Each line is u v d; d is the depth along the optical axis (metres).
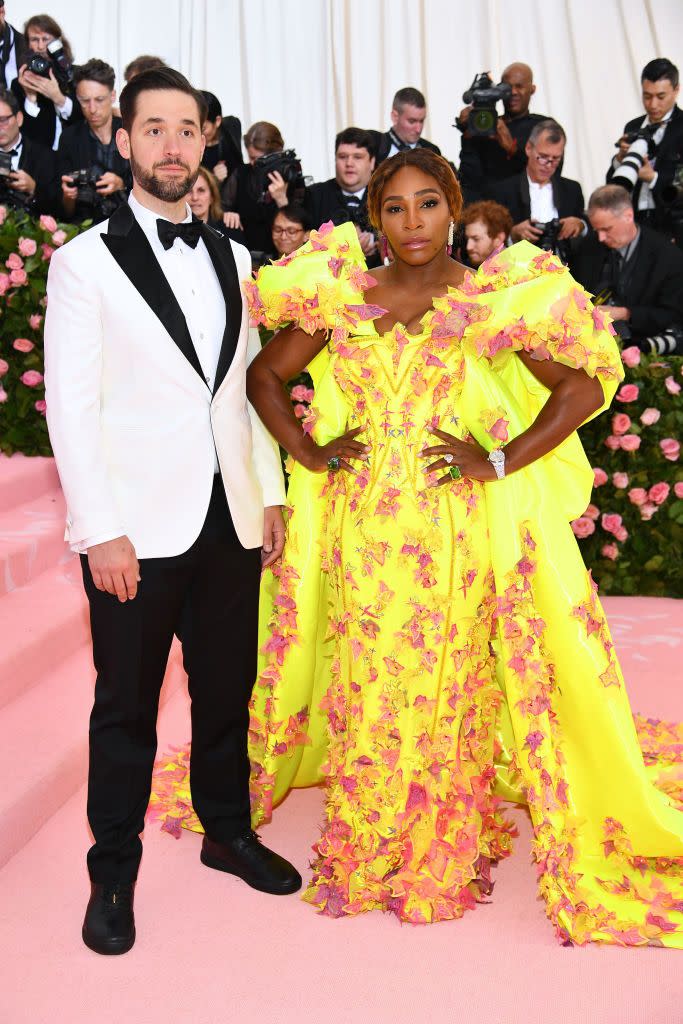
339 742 2.62
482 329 2.31
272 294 2.40
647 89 6.36
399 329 2.38
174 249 2.22
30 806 2.81
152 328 2.16
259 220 6.00
